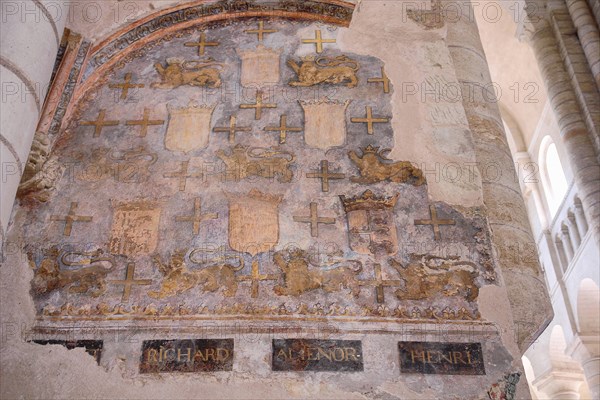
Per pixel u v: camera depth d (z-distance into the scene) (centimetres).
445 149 655
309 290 554
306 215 600
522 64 1559
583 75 981
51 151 641
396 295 555
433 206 612
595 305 1355
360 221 598
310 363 514
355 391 504
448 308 552
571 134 956
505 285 571
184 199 610
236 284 555
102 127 667
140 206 605
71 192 613
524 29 1077
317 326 533
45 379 505
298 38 754
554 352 1452
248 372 509
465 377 515
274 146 650
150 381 504
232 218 596
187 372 509
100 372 509
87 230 588
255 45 749
